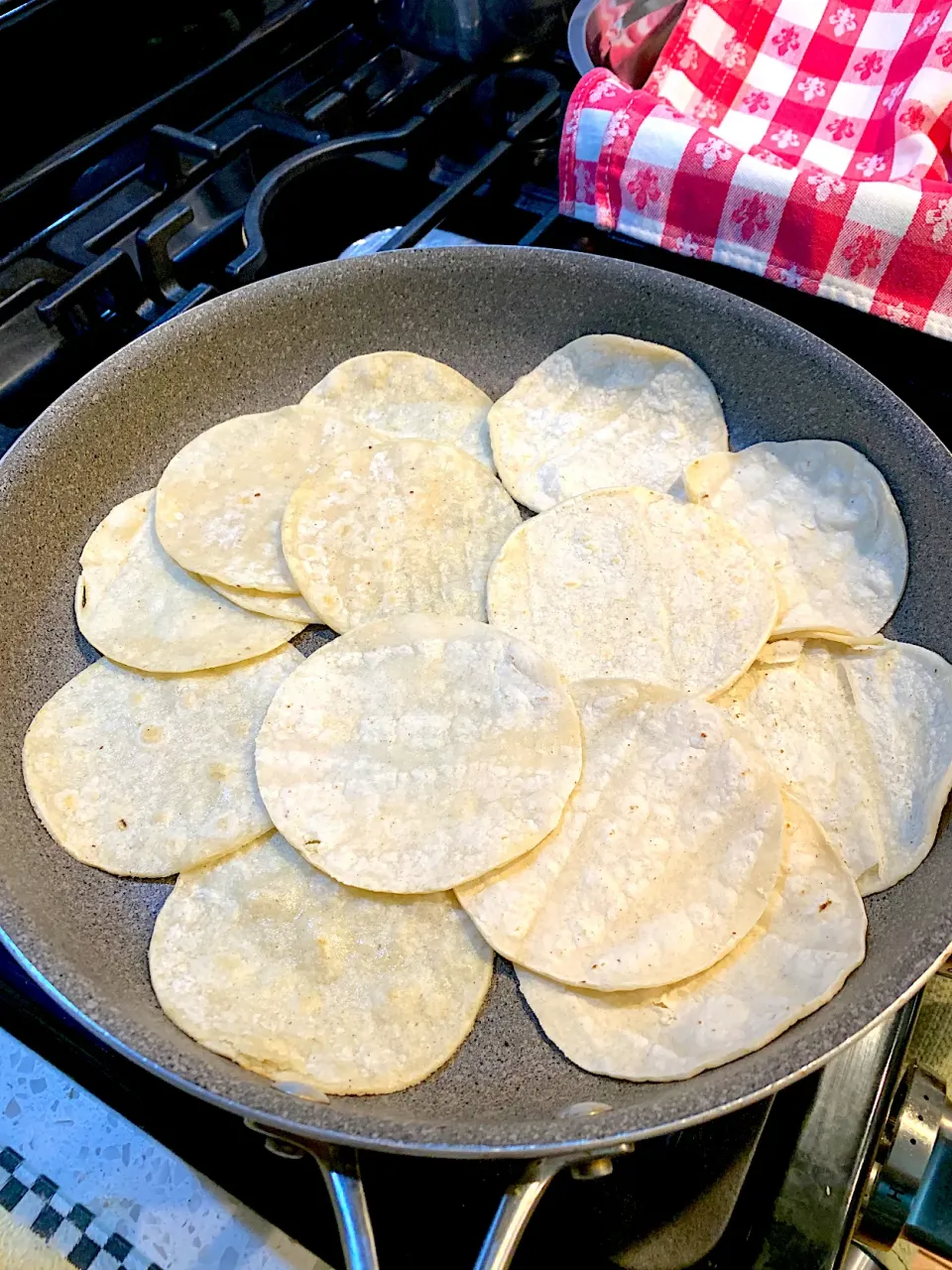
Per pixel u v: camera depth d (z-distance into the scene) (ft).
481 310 1.59
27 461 1.34
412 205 1.88
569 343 1.55
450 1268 1.03
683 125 1.54
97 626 1.33
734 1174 1.05
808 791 1.17
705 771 1.15
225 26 2.06
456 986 1.08
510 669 1.23
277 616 1.34
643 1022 1.04
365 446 1.48
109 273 1.57
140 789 1.21
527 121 1.78
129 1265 1.03
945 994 1.47
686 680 1.24
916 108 1.55
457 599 1.35
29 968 0.97
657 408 1.49
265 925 1.12
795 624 1.28
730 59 1.72
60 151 1.85
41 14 1.78
